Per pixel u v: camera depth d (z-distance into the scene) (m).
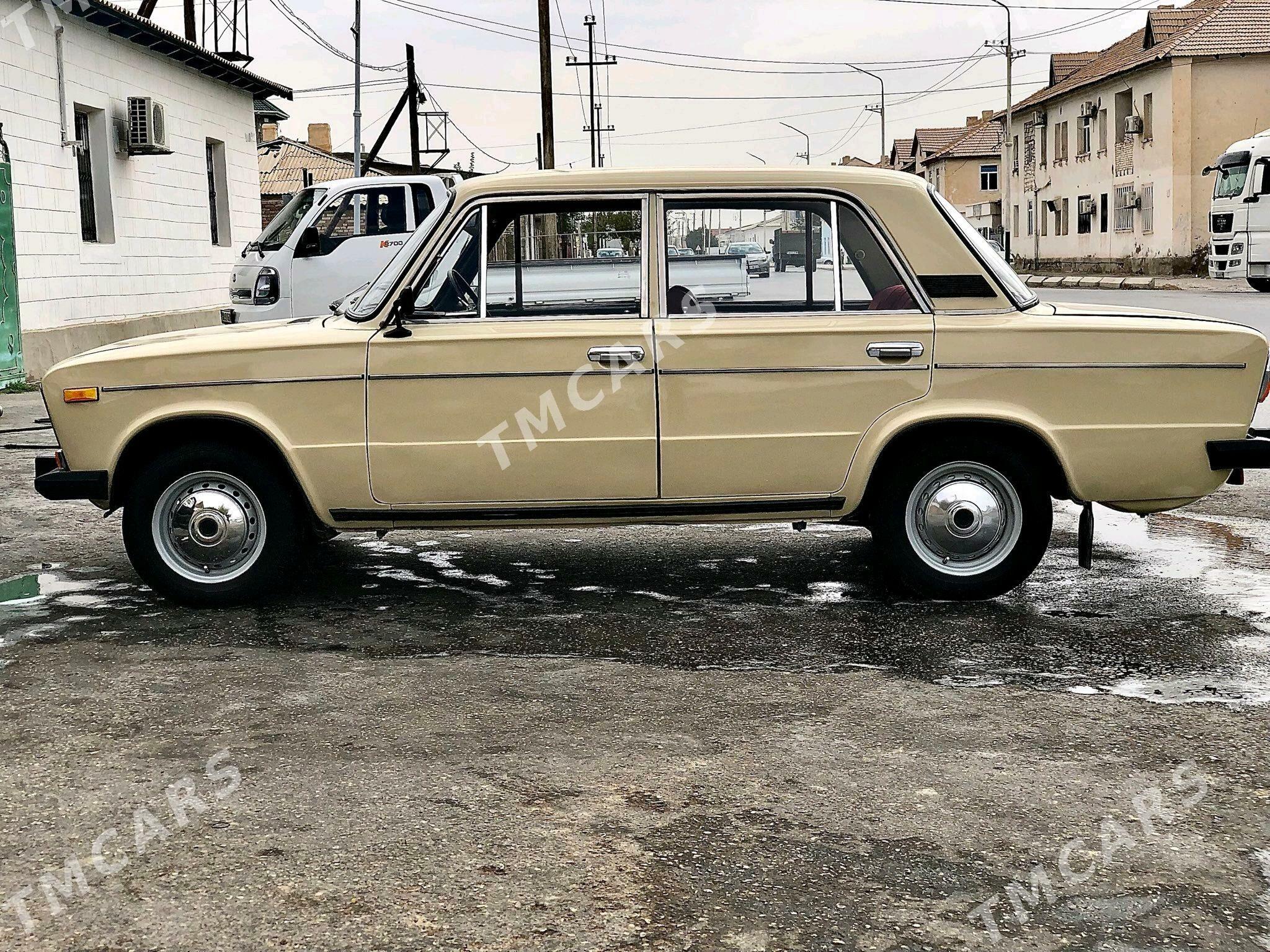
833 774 4.17
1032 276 55.91
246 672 5.28
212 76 24.25
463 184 6.11
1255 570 6.93
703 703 4.88
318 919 3.24
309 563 7.27
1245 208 33.72
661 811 3.89
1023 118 66.31
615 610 6.24
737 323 6.03
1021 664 5.32
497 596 6.52
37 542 7.96
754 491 6.08
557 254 6.10
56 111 17.55
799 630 5.84
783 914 3.26
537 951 3.08
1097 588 6.54
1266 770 4.19
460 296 6.10
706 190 6.09
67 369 6.10
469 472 6.04
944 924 3.22
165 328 21.59
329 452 6.04
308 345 6.02
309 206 15.60
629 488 6.06
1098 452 6.04
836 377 6.01
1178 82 45.62
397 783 4.11
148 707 4.86
